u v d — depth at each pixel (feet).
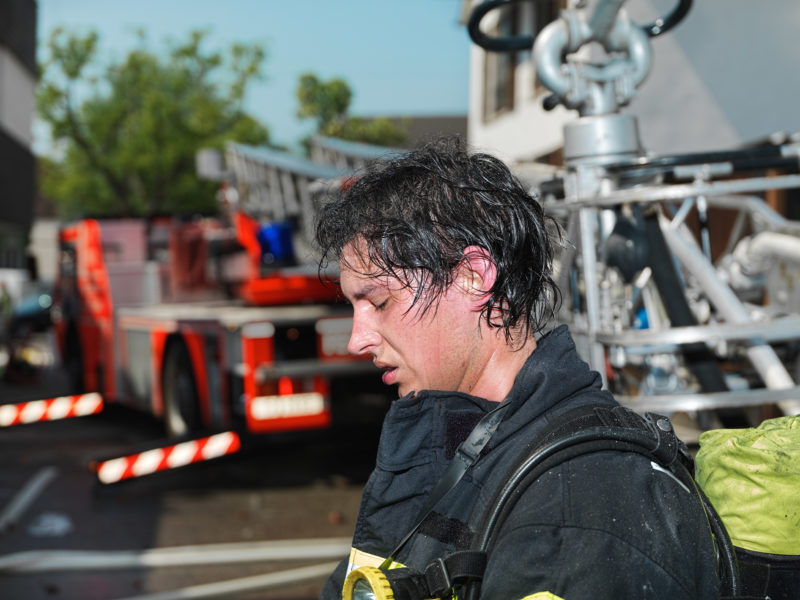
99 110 118.52
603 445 2.99
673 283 9.12
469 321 3.43
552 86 9.20
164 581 15.38
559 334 3.47
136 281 32.42
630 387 10.14
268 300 24.13
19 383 46.11
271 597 14.56
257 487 22.62
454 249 3.34
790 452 3.55
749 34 22.98
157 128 116.37
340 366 22.90
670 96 24.32
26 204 101.55
